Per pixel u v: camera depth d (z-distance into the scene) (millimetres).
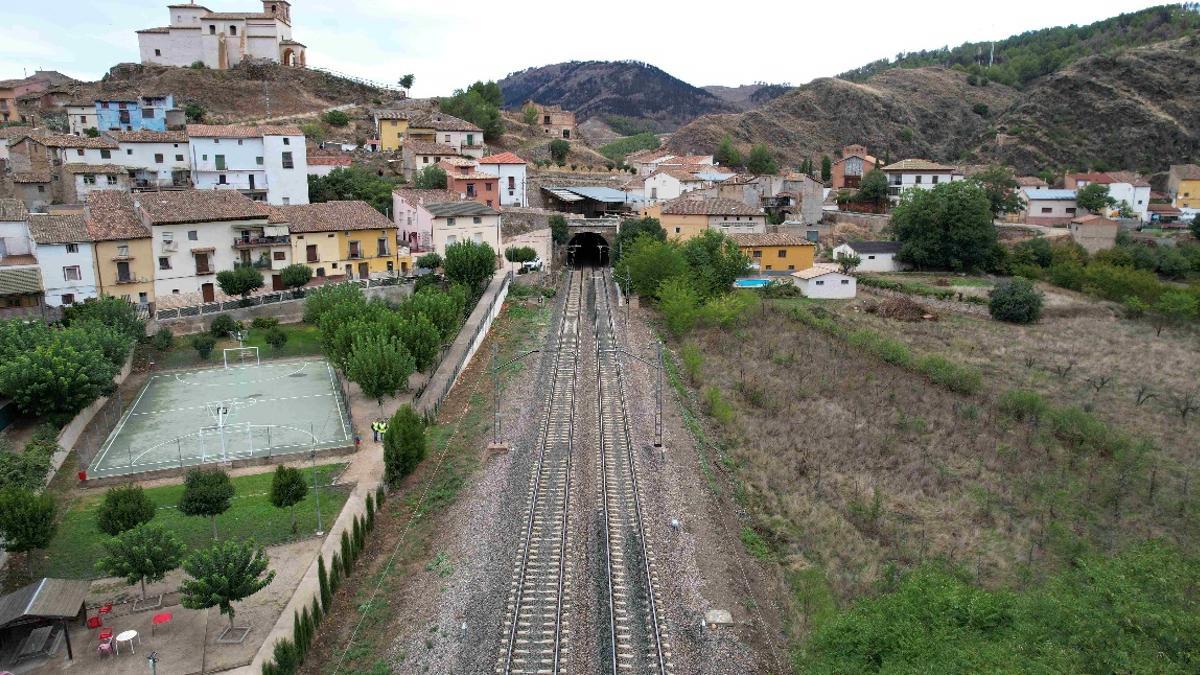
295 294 73438
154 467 43625
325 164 115125
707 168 148875
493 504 39219
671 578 32906
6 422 45000
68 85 142750
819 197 122875
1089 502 42406
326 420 51438
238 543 35844
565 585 32125
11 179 89062
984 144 193750
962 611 26969
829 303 88625
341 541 34062
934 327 80688
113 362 54750
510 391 57125
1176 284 96438
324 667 28031
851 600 32344
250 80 146625
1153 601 25250
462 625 29594
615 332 73125
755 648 29047
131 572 29734
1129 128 175625
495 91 177250
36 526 32031
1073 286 97875
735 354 68000
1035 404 54406
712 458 46250
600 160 168250
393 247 84500
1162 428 53812
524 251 95125
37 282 62750
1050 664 22781
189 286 72062
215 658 28188
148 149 100062
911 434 50969
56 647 28531
